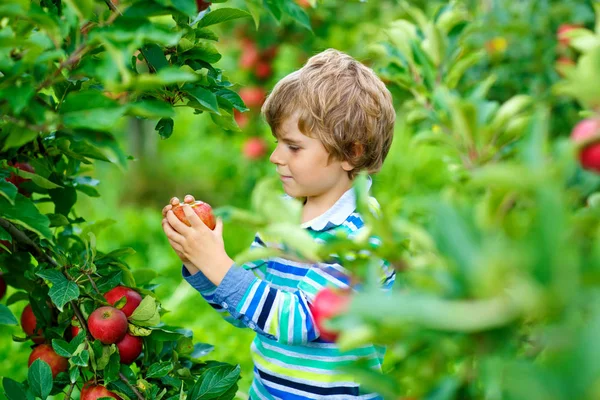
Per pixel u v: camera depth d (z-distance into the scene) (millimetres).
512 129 1846
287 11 1619
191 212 1744
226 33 5949
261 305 1700
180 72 1188
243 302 1708
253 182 6363
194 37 1729
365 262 1056
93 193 2221
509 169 807
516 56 3635
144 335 1777
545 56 3549
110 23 1295
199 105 1744
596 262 719
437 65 2443
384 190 5629
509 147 1997
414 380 947
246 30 5773
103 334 1697
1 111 1283
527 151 857
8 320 1492
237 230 5785
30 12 1176
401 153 6086
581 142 883
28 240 1800
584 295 707
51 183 1703
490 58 3676
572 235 841
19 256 1980
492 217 937
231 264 1741
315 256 1067
